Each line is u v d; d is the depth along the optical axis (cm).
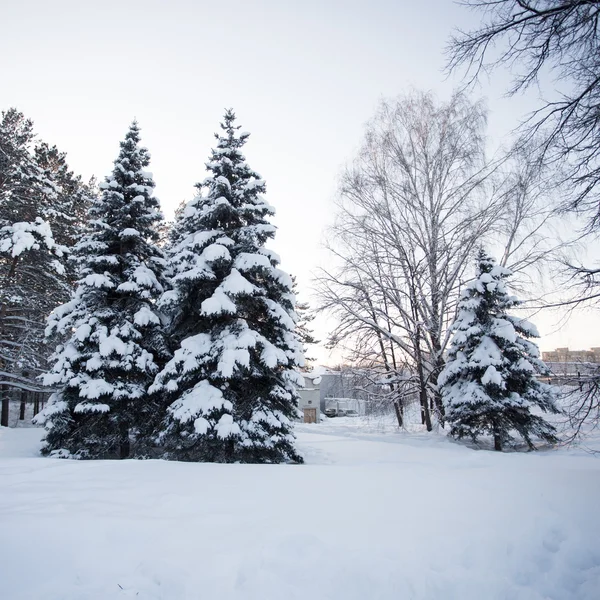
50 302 2230
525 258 1780
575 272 676
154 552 388
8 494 554
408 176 1936
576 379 728
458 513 496
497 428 1508
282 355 1260
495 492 584
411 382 2009
